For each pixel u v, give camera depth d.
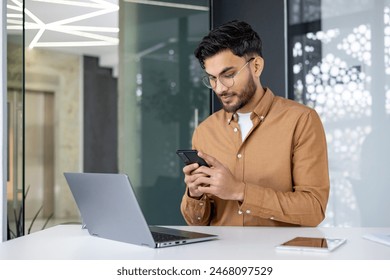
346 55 3.33
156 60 4.02
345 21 3.33
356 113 3.30
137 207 1.42
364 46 3.26
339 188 3.36
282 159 1.98
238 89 1.93
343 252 1.35
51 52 6.88
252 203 1.77
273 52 3.63
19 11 2.69
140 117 4.07
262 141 2.02
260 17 3.69
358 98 3.29
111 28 4.00
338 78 3.36
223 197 1.76
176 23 3.95
